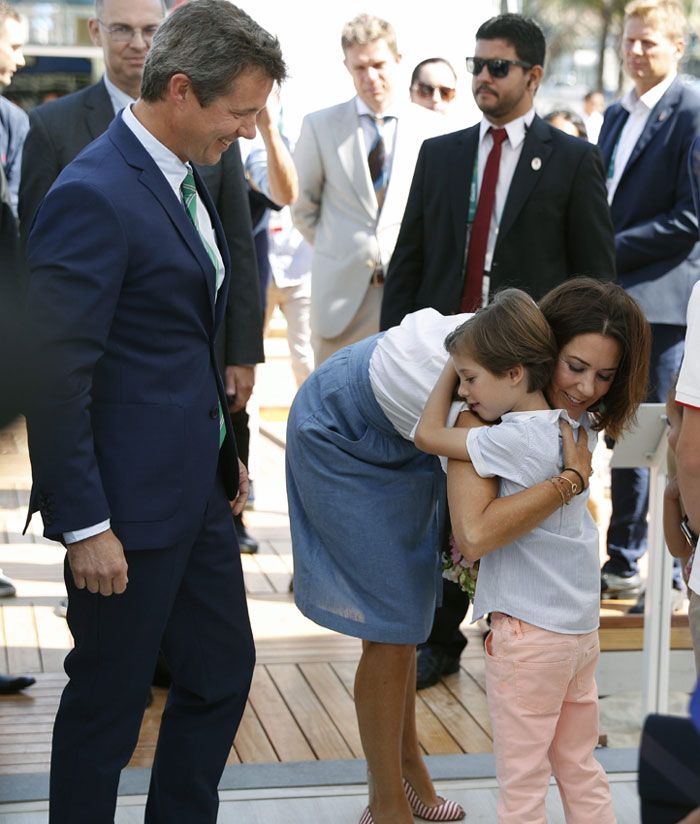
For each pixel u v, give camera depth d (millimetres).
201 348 2285
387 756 2611
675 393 2359
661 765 1398
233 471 2461
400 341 2473
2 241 3400
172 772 2479
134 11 3354
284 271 5562
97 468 2145
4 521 5051
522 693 2285
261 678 3639
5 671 3592
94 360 2107
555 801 2912
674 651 3561
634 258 4395
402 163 4723
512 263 3662
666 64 4418
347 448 2543
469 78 6262
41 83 8164
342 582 2584
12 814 2756
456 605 3619
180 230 2193
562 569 2305
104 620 2264
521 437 2225
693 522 2174
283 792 2918
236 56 2119
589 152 3664
